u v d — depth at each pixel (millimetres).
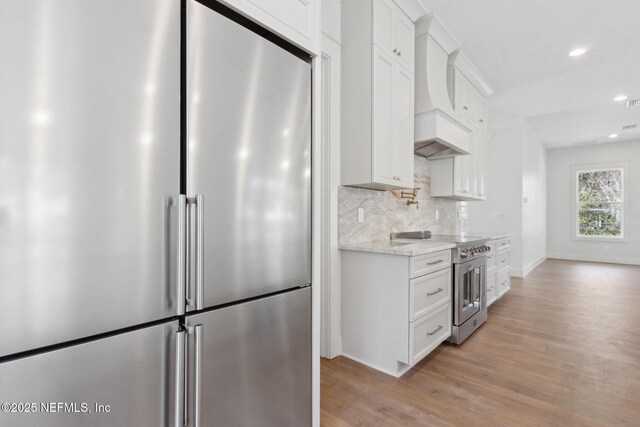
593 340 2705
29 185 674
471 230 6043
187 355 956
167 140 905
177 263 922
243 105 1115
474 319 2889
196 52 979
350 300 2404
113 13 798
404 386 1995
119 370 821
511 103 4547
